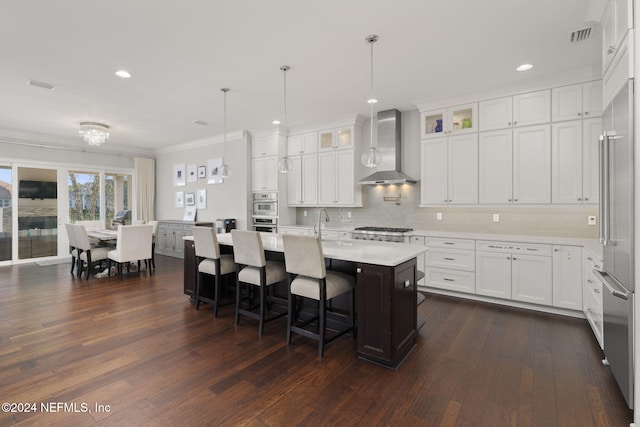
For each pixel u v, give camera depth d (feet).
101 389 6.93
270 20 8.30
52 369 7.75
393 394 6.79
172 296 13.89
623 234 6.23
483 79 12.19
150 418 6.01
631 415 6.08
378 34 9.00
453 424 5.87
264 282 10.02
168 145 25.31
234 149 21.68
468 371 7.70
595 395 6.72
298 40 9.32
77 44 9.43
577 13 8.01
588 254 9.97
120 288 15.12
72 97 13.94
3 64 10.70
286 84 12.68
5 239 20.65
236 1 7.50
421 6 7.74
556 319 11.03
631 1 5.82
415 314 9.12
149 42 9.37
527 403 6.47
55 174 22.53
